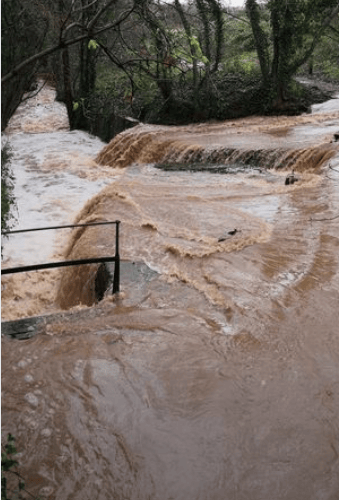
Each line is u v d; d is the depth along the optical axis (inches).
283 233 325.4
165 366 187.8
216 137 672.4
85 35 122.3
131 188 473.4
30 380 177.9
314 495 135.9
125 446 151.1
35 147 808.3
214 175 532.4
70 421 160.1
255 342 204.2
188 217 366.0
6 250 374.9
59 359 189.9
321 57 1165.7
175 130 741.3
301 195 416.2
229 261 280.4
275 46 820.6
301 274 263.4
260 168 551.5
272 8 783.1
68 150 783.7
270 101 844.0
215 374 183.8
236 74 902.4
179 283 252.8
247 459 147.1
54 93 1316.4
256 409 167.0
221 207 393.1
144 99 823.1
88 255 290.0
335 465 145.3
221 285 250.8
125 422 160.6
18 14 116.3
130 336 206.4
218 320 220.2
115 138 699.4
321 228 329.1
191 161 618.8
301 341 204.7
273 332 211.2
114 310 226.7
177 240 314.0
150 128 756.6
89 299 271.6
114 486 138.0
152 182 514.9
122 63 140.1
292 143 585.9
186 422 160.9
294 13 777.6
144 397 171.5
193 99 829.2
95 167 670.5
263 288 249.0
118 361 189.9
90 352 194.9
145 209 387.2
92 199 429.4
